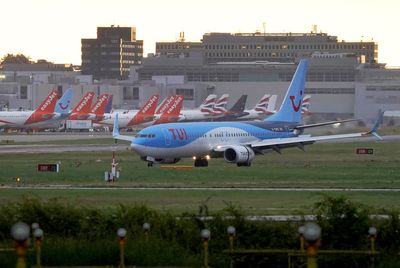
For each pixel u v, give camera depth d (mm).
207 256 125438
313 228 90812
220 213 146125
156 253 129750
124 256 128625
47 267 127562
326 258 129375
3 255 126000
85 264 129125
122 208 147125
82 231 142375
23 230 89812
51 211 145500
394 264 129125
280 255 129125
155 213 146750
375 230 130875
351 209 140250
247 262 129875
